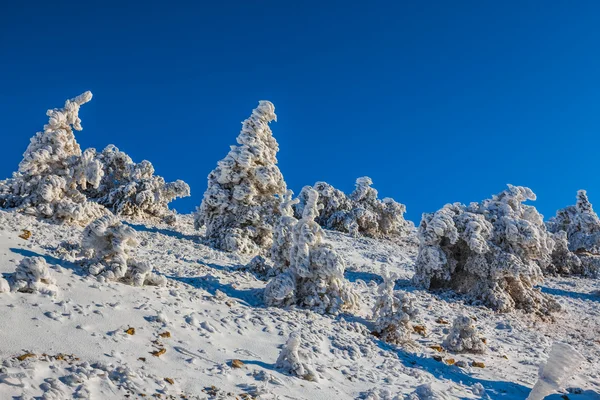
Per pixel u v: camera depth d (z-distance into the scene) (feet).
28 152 57.36
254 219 66.64
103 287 33.32
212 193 68.28
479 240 62.13
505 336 49.75
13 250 36.70
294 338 29.86
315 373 29.45
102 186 79.66
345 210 111.04
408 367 35.60
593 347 50.83
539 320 59.57
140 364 25.27
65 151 59.31
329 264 43.68
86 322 27.84
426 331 45.75
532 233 63.26
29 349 23.52
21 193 56.18
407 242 108.37
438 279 66.90
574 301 73.82
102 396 21.52
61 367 22.79
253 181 69.21
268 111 72.33
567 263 96.12
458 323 42.70
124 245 36.22
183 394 23.67
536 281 65.62
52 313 27.37
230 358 29.12
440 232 63.31
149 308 32.12
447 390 32.71
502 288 62.64
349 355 35.22
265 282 49.98
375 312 43.47
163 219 77.46
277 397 25.66
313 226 45.32
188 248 59.21
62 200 55.36
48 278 30.45
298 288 44.37
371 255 85.92
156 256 50.26
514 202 72.33
